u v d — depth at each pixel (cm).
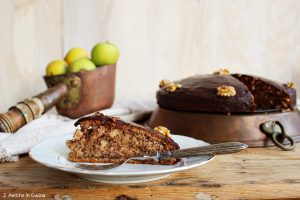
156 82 119
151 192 65
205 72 119
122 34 117
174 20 117
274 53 120
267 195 65
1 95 115
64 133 84
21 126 88
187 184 67
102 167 68
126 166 69
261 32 119
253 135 82
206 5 117
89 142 71
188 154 68
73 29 115
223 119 83
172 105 88
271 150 81
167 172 63
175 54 118
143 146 71
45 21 115
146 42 117
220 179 68
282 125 81
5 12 114
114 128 71
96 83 100
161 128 75
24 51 115
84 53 105
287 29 119
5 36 114
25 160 78
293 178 68
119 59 118
